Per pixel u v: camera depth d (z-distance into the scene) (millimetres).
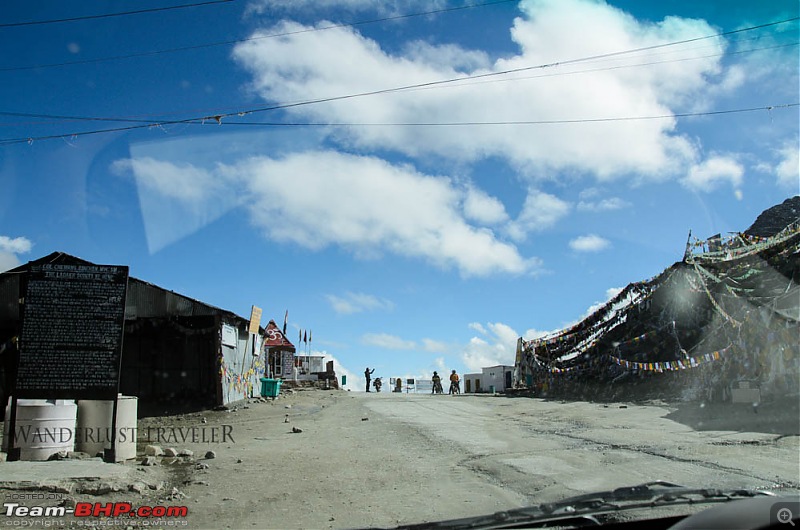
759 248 18594
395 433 14258
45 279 9742
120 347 9773
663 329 21812
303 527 6199
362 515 6625
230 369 25094
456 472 9023
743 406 15367
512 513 3889
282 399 28562
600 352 26344
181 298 24062
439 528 3727
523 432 13617
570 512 3822
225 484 8453
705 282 20172
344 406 24094
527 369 33688
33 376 9578
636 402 20000
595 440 11664
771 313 15938
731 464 8508
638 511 4762
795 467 8219
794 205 26406
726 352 17391
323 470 9508
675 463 8758
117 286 9867
